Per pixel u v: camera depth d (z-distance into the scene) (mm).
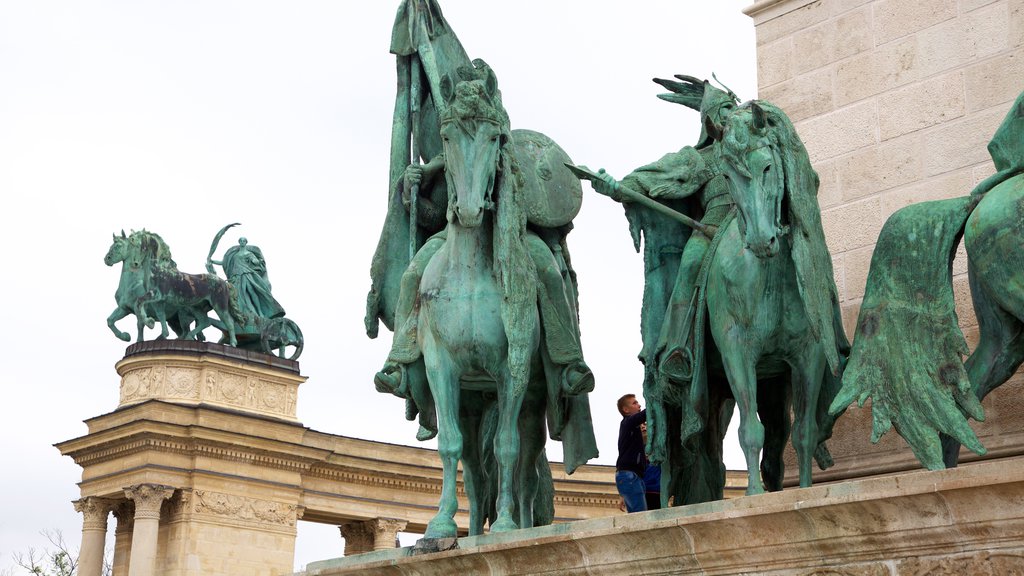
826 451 10992
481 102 10336
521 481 11500
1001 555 7332
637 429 13258
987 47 12898
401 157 12961
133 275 37812
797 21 14664
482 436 12016
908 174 13297
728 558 8406
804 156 9898
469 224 10250
